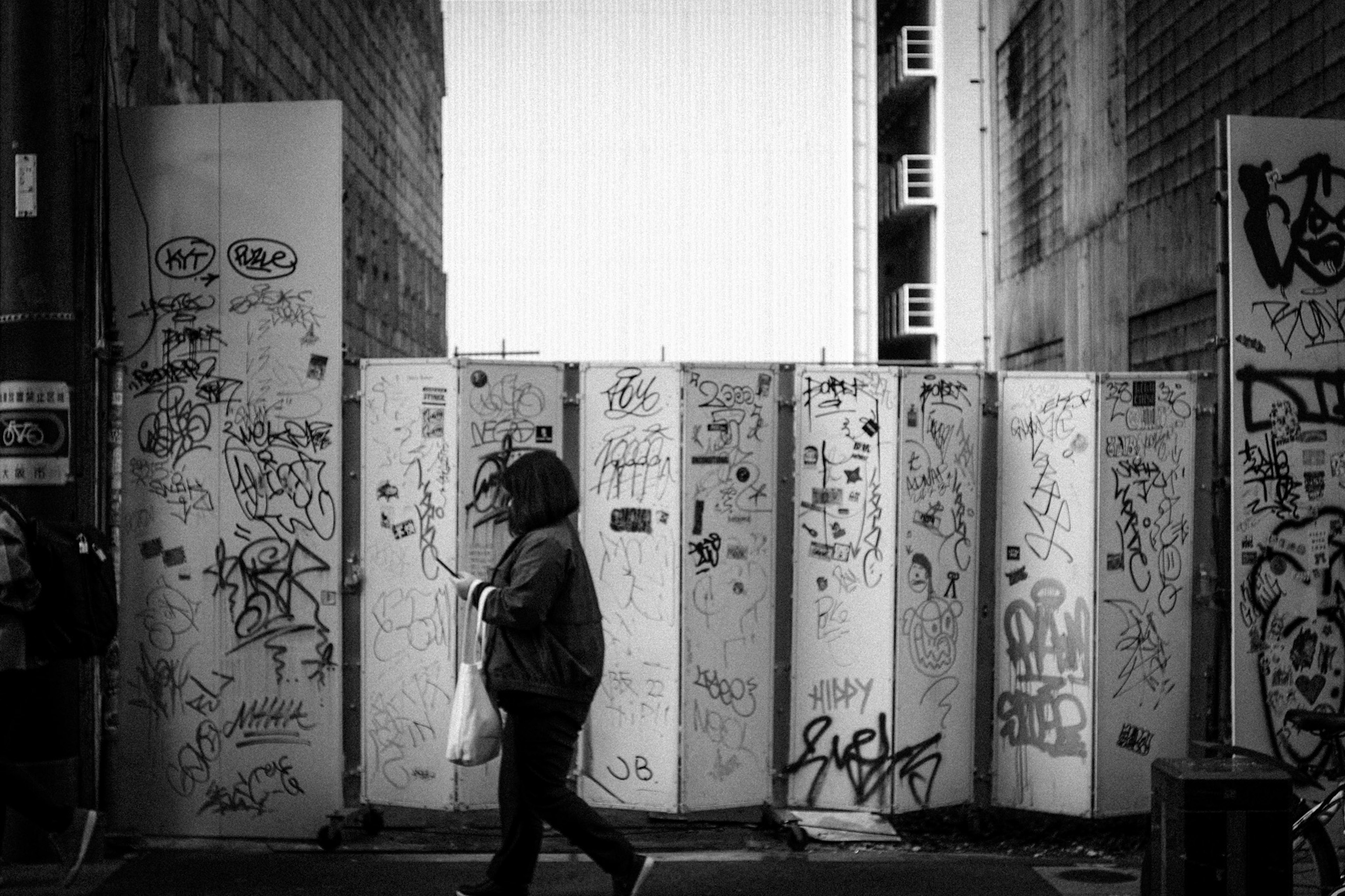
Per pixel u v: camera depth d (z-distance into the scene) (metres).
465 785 6.19
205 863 5.97
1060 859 6.20
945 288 25.59
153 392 6.29
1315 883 5.38
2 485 5.96
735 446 6.33
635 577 6.30
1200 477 6.46
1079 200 14.62
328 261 6.23
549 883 5.77
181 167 6.27
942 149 25.78
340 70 13.72
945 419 6.39
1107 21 13.66
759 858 6.12
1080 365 14.57
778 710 6.44
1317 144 6.30
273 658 6.25
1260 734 6.24
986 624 6.50
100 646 5.48
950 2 25.88
